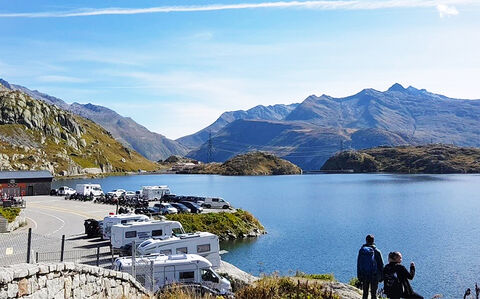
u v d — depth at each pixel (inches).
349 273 1839.3
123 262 995.3
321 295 735.7
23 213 2667.3
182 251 1344.7
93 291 578.2
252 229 2765.7
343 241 2534.5
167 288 756.6
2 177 3971.5
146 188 3644.2
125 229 1558.8
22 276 415.2
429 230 2972.4
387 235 2775.6
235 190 6884.8
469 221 3400.6
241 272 1337.4
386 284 545.0
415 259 2118.6
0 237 1686.8
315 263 1999.3
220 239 2527.1
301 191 6673.2
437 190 6683.1
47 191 4178.2
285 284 751.1
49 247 1544.0
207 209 3139.8
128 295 645.3
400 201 5036.9
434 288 1637.6
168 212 2723.9
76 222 2336.4
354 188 7268.7
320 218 3558.1
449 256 2174.0
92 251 1534.2
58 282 488.4
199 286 876.6
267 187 7667.3
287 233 2815.0
